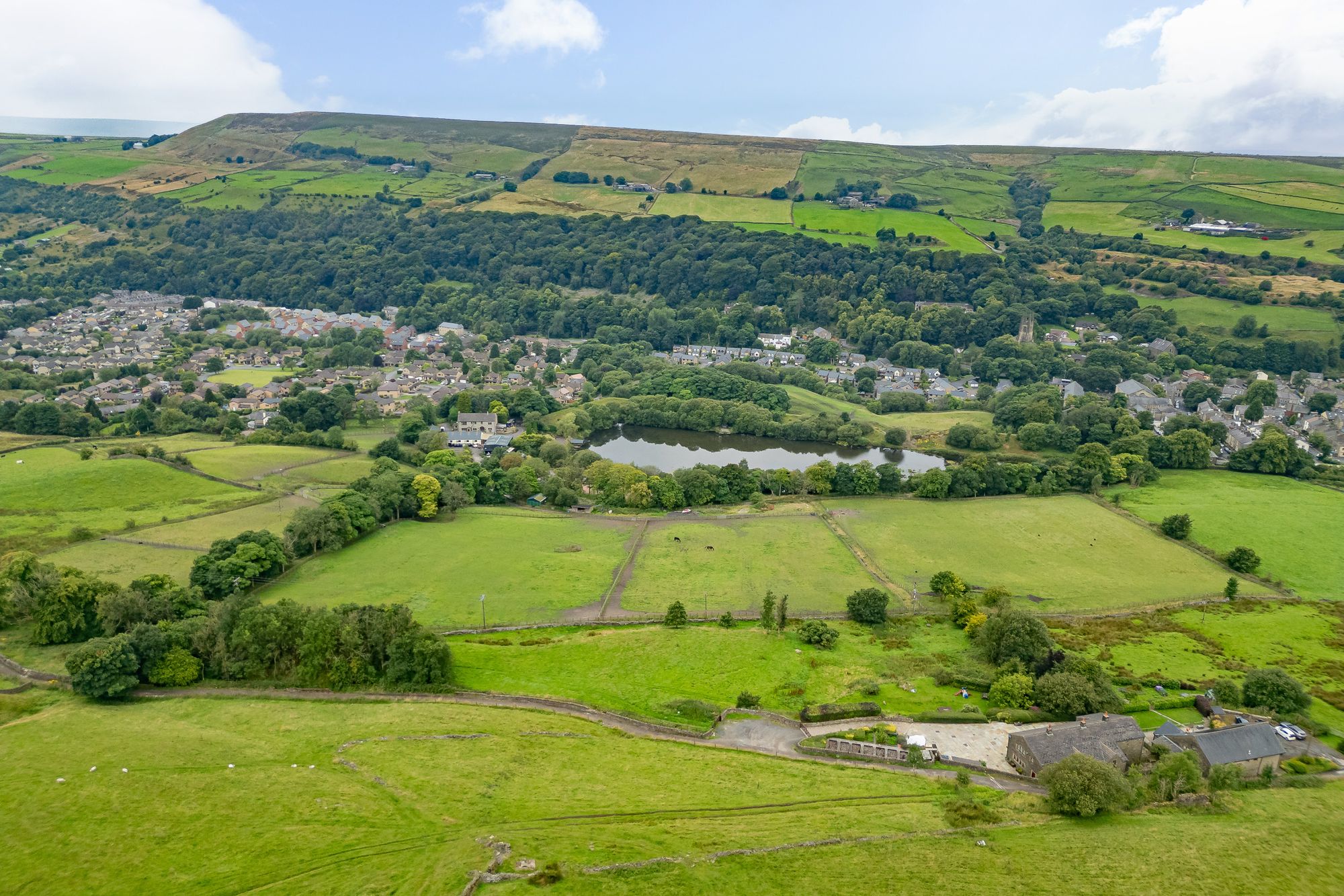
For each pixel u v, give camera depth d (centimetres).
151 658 11250
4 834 7862
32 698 10744
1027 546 18000
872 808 8906
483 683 11719
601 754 9881
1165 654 13000
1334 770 9962
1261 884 7644
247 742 9869
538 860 7688
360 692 11381
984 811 8806
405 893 7219
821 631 13225
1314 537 18500
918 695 11638
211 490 19388
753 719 11000
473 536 18112
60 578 12900
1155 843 8244
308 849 7844
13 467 19612
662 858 7769
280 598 14200
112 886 7300
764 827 8438
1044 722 10919
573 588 15412
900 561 17062
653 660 12506
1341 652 13200
